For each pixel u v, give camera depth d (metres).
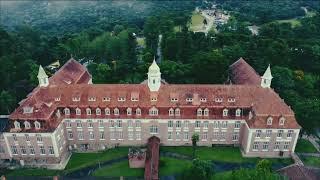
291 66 198.00
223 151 140.88
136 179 126.50
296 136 132.38
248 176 110.06
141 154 133.62
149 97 137.75
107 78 191.62
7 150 134.50
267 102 133.88
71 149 144.38
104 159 138.25
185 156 138.12
